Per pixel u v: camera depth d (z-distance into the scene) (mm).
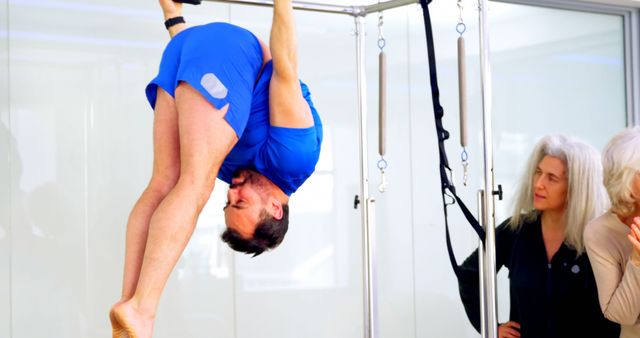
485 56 2664
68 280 3295
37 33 3254
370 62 3920
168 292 3484
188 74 1791
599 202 2758
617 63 4590
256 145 1929
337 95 3850
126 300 1735
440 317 4074
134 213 1842
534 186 2863
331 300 3836
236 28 1935
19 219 3209
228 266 3613
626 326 2619
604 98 4543
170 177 1880
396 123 3967
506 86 4258
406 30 3996
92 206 3350
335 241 3842
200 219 3561
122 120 3416
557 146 2836
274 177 1969
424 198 4027
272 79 1867
